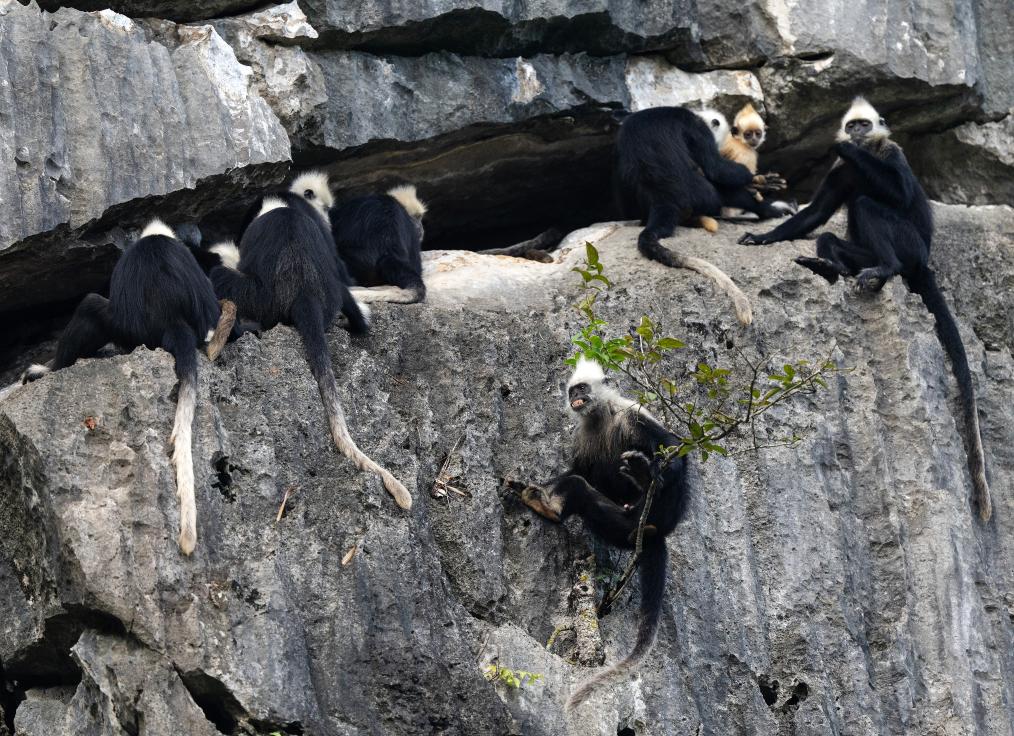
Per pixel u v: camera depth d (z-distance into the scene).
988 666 44.66
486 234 55.78
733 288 46.03
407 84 48.19
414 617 37.00
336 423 38.56
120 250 42.22
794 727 41.62
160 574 34.28
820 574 43.56
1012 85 55.94
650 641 39.16
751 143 52.12
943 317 49.22
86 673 34.03
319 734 34.59
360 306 42.53
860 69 52.88
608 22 50.28
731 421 40.03
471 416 42.22
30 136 40.50
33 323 45.19
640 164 49.38
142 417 35.94
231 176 43.22
